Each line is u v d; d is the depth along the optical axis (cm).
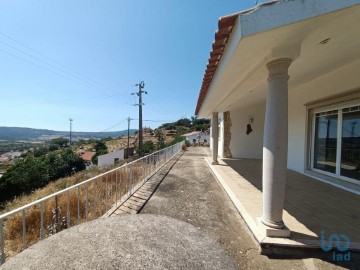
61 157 2722
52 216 360
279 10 211
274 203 270
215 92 553
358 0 199
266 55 287
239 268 231
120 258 127
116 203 420
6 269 120
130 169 485
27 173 1628
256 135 1108
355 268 229
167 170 795
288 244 253
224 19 233
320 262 239
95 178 342
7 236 348
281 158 263
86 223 175
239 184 550
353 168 477
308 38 258
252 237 292
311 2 206
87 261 124
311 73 488
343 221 319
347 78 457
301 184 532
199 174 725
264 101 1014
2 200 1402
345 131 501
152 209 395
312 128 630
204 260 132
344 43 293
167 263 125
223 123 1168
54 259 126
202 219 351
